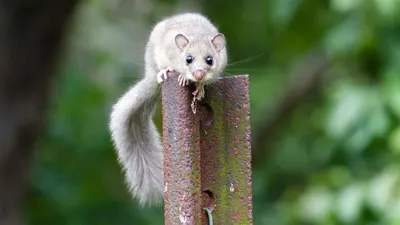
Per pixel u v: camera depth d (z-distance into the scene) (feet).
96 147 52.06
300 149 58.59
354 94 34.91
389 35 34.91
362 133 34.86
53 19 42.34
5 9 41.32
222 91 16.43
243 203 16.25
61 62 48.03
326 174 39.65
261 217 54.24
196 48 22.02
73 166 51.70
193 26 24.02
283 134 59.41
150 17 55.57
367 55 35.50
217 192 16.42
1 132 41.98
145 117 21.07
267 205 55.52
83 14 55.47
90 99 52.60
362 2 34.65
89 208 50.75
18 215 43.60
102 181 51.75
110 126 21.13
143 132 21.12
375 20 34.71
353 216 35.14
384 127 34.27
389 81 34.40
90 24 56.03
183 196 16.10
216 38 22.56
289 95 57.88
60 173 51.11
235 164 16.33
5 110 42.14
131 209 51.06
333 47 35.88
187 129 16.06
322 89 55.36
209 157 16.47
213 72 21.85
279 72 58.65
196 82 17.49
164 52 22.91
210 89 16.46
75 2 42.88
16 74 42.06
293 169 58.23
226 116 16.40
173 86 16.22
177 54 22.34
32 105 42.83
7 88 42.11
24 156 43.27
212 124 16.47
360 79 35.68
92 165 51.83
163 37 23.61
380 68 35.32
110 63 55.16
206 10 55.93
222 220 16.37
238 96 16.33
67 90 52.11
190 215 16.05
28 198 49.26
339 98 35.45
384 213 34.14
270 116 59.06
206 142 16.47
